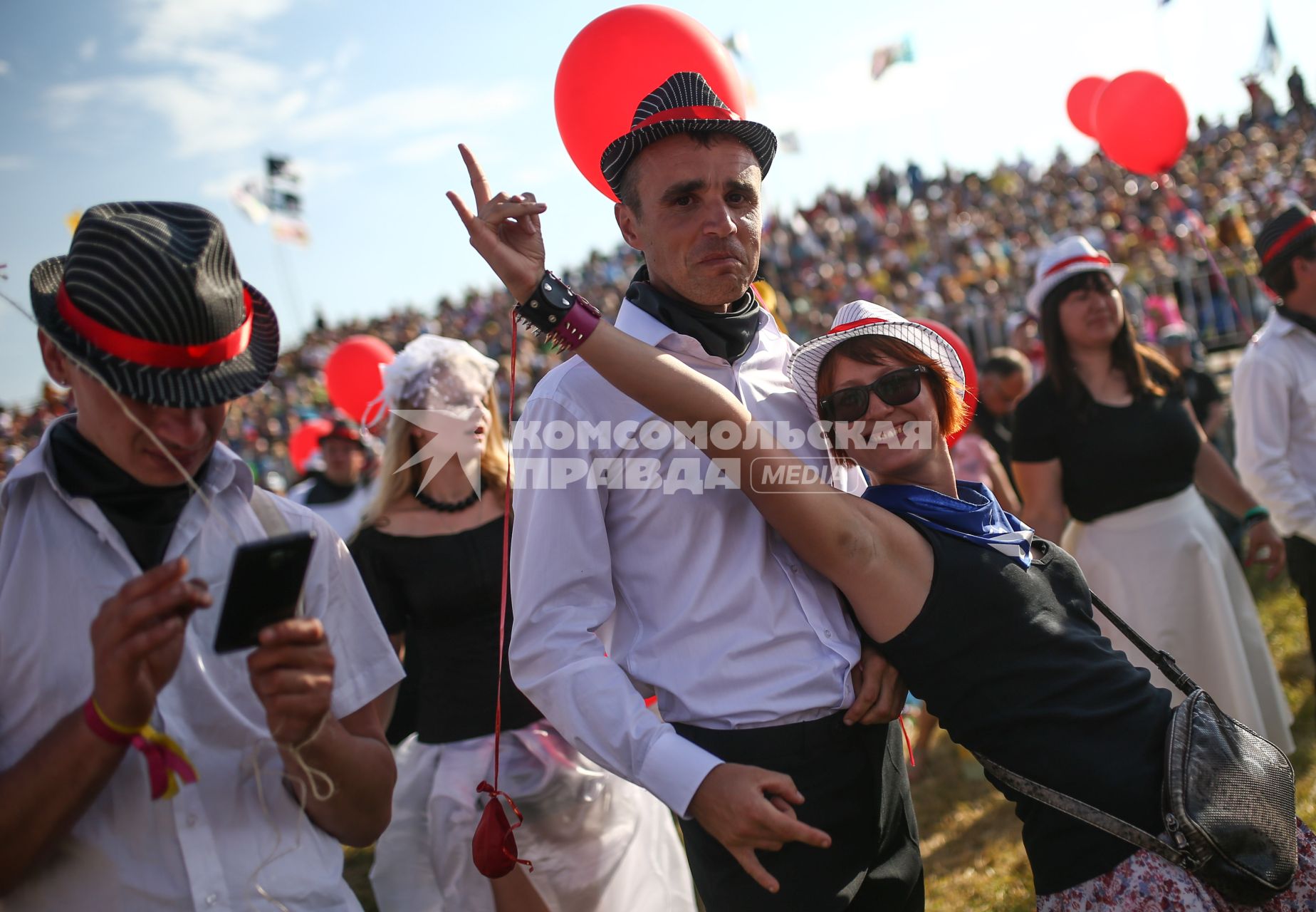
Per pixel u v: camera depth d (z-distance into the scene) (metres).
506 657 2.78
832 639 1.97
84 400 1.46
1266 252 3.60
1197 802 1.73
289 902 1.53
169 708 1.50
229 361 1.48
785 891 1.88
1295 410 3.56
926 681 1.90
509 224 1.78
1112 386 3.47
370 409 2.99
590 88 2.12
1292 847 1.79
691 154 1.95
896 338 2.00
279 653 1.36
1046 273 3.46
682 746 1.79
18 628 1.45
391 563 2.85
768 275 24.94
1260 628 3.68
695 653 1.94
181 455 1.49
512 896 2.64
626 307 2.15
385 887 2.84
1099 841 1.80
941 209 26.14
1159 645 3.44
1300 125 22.53
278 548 1.30
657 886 2.80
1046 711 1.83
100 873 1.44
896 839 2.06
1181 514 3.47
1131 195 21.70
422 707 2.86
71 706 1.46
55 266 1.55
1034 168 27.16
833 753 1.94
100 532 1.49
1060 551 2.11
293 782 1.58
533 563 1.93
